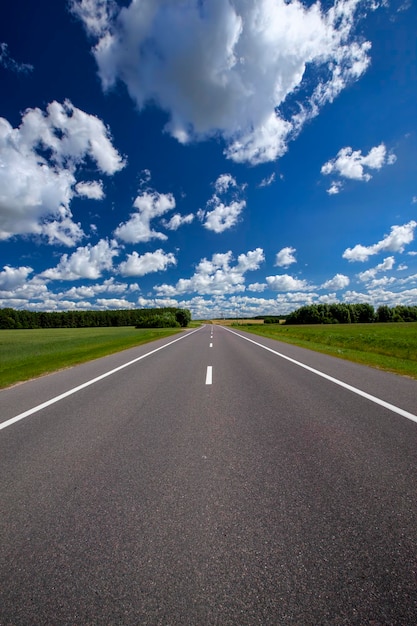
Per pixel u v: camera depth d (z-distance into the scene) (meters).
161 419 4.80
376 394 6.18
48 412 5.34
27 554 1.99
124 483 2.88
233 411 5.15
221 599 1.64
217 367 10.06
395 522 2.22
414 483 2.78
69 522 2.31
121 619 1.55
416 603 1.58
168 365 10.77
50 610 1.60
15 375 9.30
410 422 4.46
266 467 3.13
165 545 2.04
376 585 1.69
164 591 1.70
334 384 7.20
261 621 1.51
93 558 1.94
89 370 10.16
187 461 3.32
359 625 1.48
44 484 2.89
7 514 2.43
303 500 2.52
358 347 17.36
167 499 2.59
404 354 13.48
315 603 1.60
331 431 4.14
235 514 2.36
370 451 3.48
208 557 1.92
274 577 1.76
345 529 2.15
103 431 4.32
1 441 4.02
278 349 16.23
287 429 4.25
